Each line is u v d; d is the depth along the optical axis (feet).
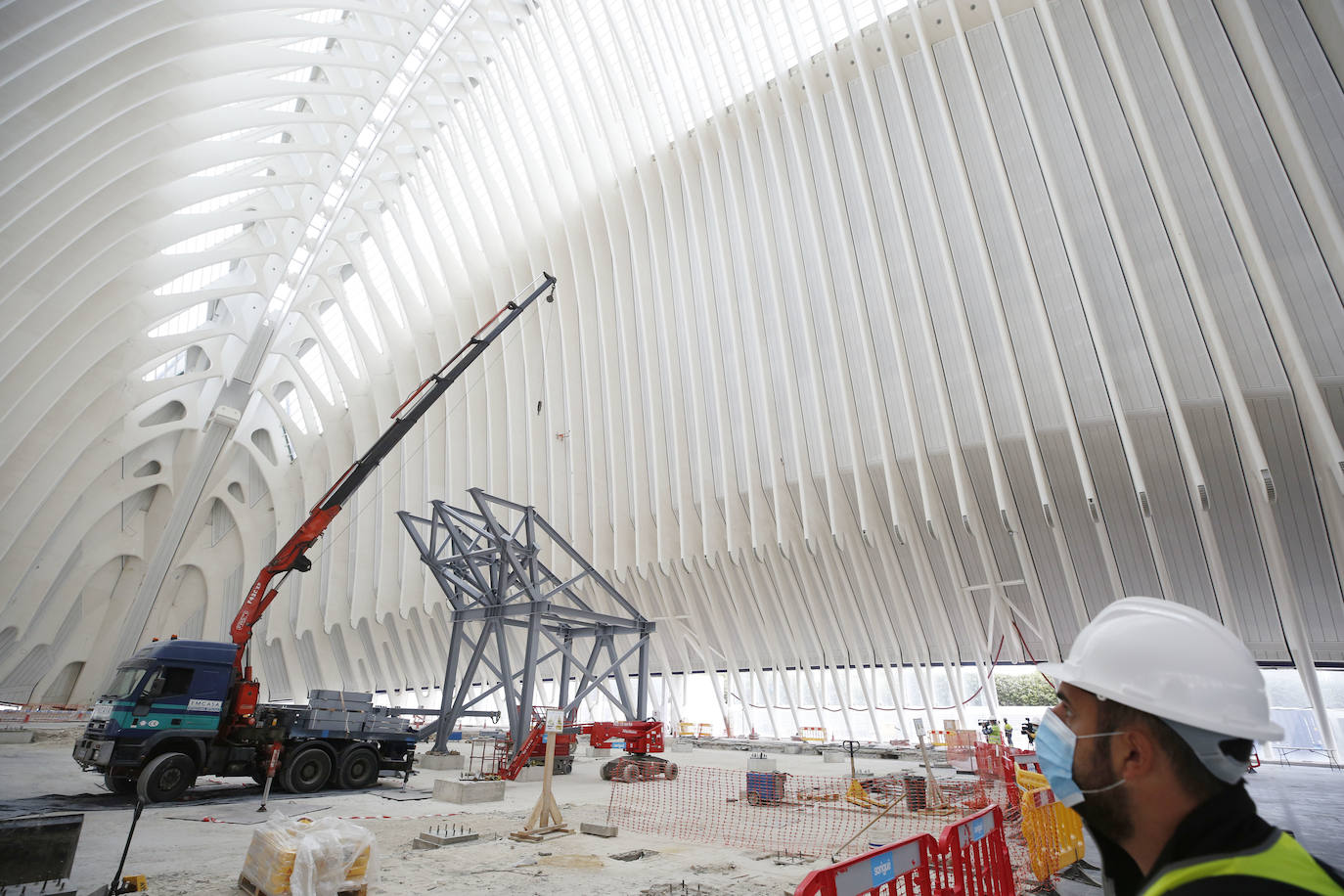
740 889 18.03
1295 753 71.61
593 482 90.94
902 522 69.62
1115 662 3.43
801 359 76.02
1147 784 3.14
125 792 35.81
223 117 69.82
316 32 66.23
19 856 13.17
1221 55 55.72
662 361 86.84
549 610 54.19
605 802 35.22
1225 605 58.54
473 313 102.73
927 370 68.39
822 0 75.82
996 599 68.90
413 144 95.55
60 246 65.67
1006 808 26.25
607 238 92.32
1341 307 50.52
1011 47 61.57
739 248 80.74
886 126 71.31
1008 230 64.59
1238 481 58.13
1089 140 57.82
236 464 117.70
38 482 87.25
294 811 31.27
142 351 90.02
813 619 81.05
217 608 113.50
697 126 81.15
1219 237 55.72
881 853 10.79
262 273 94.89
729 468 79.77
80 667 103.55
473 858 21.50
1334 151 51.31
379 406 107.65
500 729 102.89
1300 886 2.23
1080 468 58.70
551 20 94.27
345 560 112.47
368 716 42.27
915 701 158.71
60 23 47.50
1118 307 59.47
